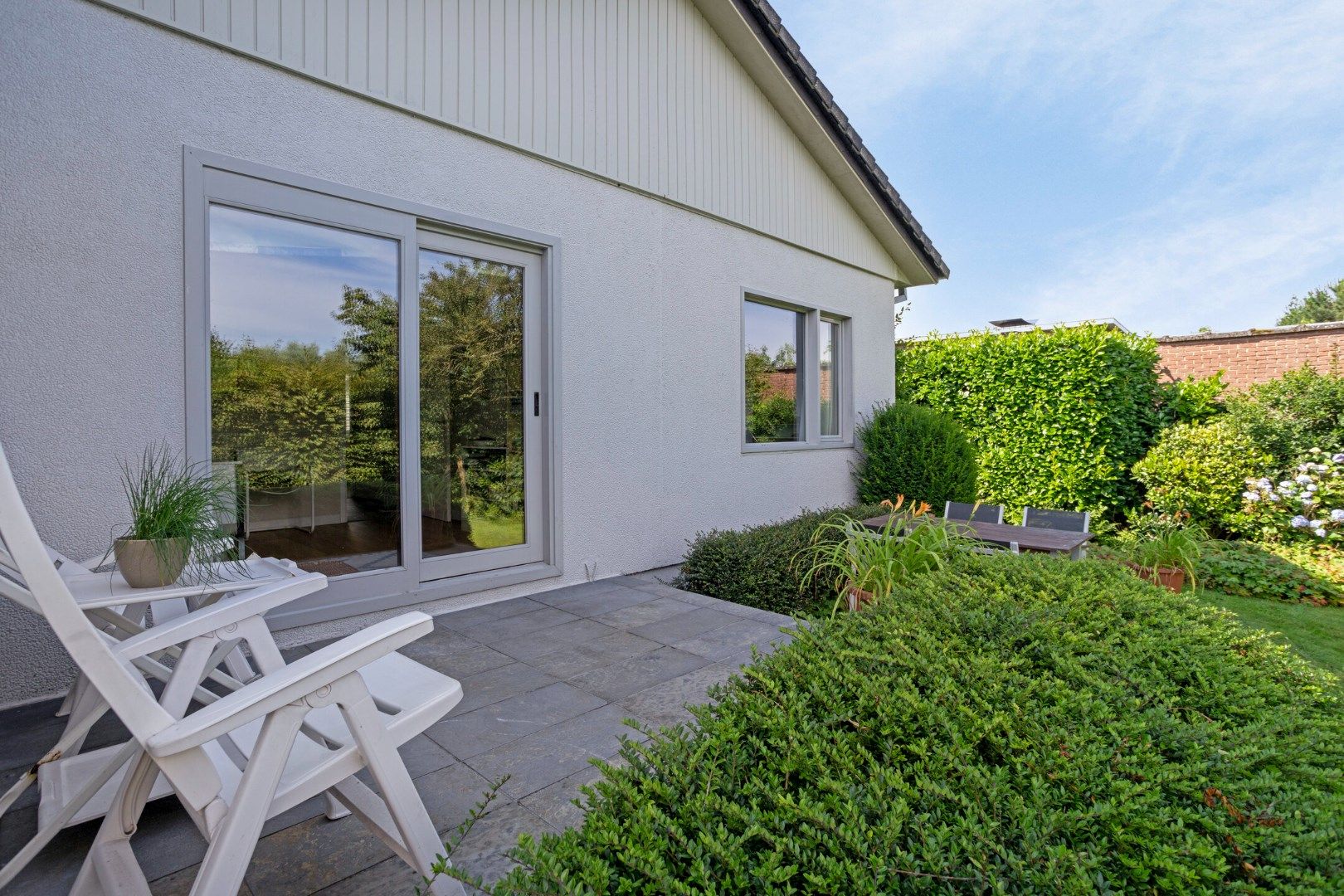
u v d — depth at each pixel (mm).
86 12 2639
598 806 1187
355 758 1335
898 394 8938
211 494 1986
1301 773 1410
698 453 5375
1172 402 7582
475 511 4023
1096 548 5465
